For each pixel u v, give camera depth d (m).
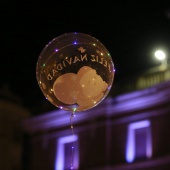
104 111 22.20
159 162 19.86
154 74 21.09
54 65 5.49
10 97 27.02
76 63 5.44
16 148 25.83
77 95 5.51
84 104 5.62
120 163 20.95
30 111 25.92
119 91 21.89
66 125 23.45
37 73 5.71
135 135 21.14
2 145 25.61
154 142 20.34
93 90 5.52
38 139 24.50
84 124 22.92
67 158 22.89
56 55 5.50
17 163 25.80
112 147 21.53
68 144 23.19
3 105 26.28
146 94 20.75
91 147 22.17
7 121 26.36
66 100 5.58
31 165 24.20
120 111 21.86
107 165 21.22
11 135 26.19
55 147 23.55
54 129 24.00
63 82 5.47
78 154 22.52
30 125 24.94
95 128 22.41
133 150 20.92
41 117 24.36
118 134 21.61
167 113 20.30
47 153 23.78
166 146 19.89
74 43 5.51
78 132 22.98
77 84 5.45
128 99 21.38
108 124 22.02
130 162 20.69
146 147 20.55
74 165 22.41
